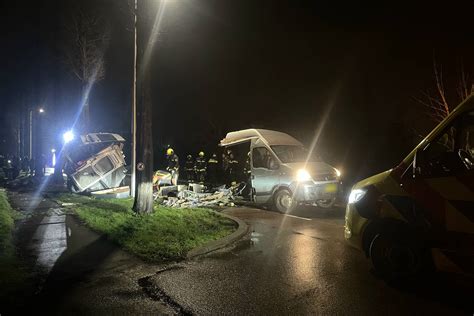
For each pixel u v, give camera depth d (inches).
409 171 218.1
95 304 193.2
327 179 461.1
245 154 671.1
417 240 211.6
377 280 228.1
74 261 260.2
